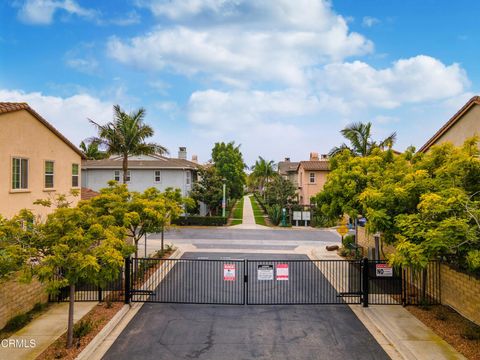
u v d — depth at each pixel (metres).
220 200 37.56
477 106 14.16
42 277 7.21
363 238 19.89
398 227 9.35
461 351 8.12
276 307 11.40
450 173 9.70
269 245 23.80
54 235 7.87
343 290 13.15
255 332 9.48
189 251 21.41
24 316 9.56
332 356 8.20
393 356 8.19
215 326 9.86
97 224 8.34
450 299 10.87
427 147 18.22
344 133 27.23
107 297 11.81
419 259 7.55
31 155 16.25
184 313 10.83
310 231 30.73
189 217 33.38
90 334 8.91
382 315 10.48
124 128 25.75
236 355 8.21
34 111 16.08
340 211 15.99
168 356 8.12
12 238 7.71
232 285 13.76
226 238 26.42
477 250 7.05
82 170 35.03
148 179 34.72
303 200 42.72
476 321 9.55
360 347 8.64
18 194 15.30
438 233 7.45
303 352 8.38
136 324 9.96
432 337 8.91
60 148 18.86
